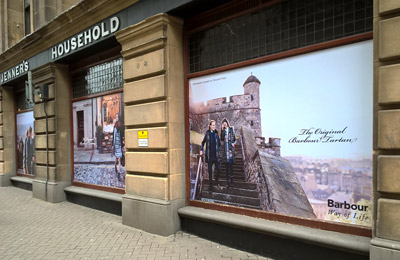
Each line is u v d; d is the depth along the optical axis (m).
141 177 5.54
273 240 4.12
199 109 5.27
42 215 6.89
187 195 5.40
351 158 3.60
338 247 3.43
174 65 5.28
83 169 8.08
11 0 11.35
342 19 3.72
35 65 9.07
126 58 5.88
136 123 5.63
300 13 4.09
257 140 4.50
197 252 4.41
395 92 2.94
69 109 8.52
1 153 11.53
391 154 3.02
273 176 4.30
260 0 4.48
